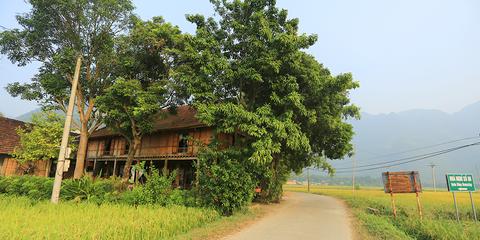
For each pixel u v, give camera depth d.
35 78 24.94
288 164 31.38
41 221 9.58
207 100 18.70
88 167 36.44
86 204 14.06
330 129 23.33
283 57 17.77
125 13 23.83
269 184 25.06
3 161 28.75
